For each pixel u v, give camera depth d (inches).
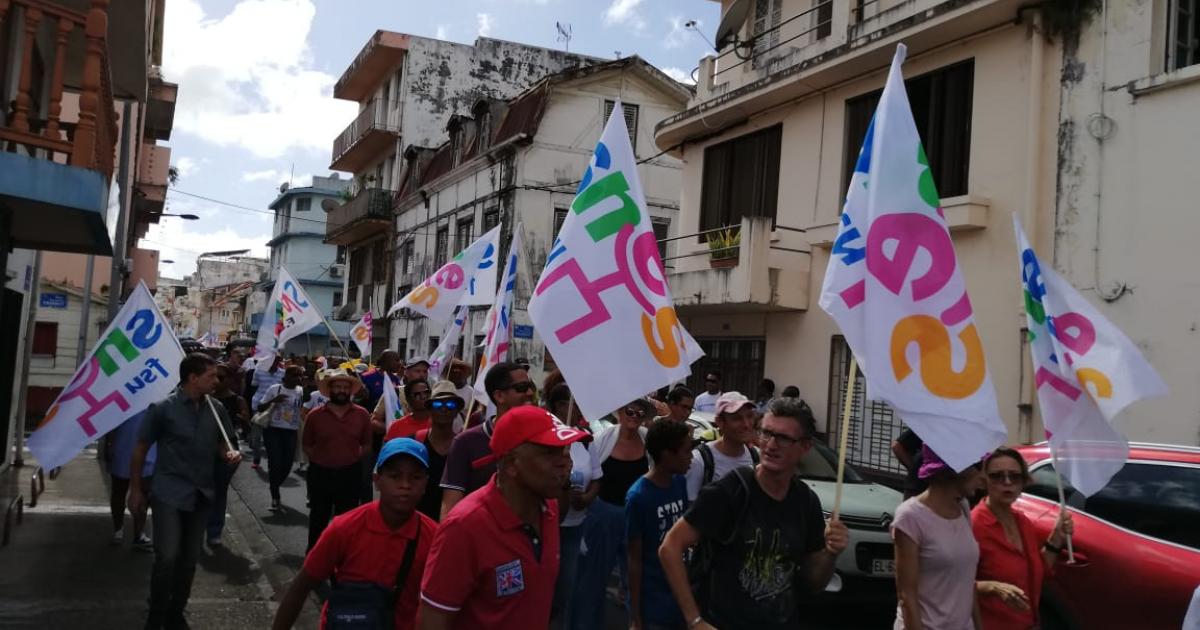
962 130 478.0
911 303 165.6
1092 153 407.2
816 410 547.2
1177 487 210.4
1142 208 386.6
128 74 508.1
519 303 983.0
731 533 145.9
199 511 247.1
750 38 649.0
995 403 163.9
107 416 273.0
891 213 169.5
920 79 504.1
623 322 202.5
